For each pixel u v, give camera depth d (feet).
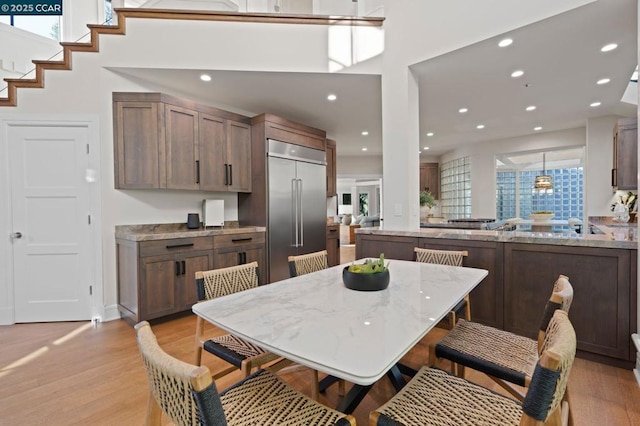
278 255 13.71
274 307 4.44
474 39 8.88
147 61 10.43
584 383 6.40
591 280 7.23
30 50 13.70
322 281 5.89
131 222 10.95
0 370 7.07
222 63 10.66
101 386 6.46
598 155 16.05
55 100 10.00
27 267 9.98
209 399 2.25
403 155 10.37
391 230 10.40
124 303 10.16
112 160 10.46
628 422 5.26
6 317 9.85
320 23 10.88
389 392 6.12
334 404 5.81
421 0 9.89
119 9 10.35
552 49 9.22
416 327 3.69
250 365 4.78
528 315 8.05
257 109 14.69
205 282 5.43
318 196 15.87
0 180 9.74
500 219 24.29
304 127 15.12
